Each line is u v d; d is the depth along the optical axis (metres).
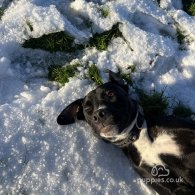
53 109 0.53
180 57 0.56
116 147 0.52
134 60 0.55
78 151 0.51
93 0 0.57
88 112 0.50
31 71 0.55
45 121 0.52
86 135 0.52
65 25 0.55
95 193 0.50
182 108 0.54
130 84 0.54
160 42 0.55
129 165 0.52
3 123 0.52
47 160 0.50
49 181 0.50
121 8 0.56
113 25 0.55
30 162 0.50
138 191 0.50
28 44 0.55
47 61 0.56
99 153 0.51
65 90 0.54
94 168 0.50
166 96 0.54
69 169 0.50
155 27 0.57
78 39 0.55
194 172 0.49
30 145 0.51
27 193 0.49
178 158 0.49
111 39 0.55
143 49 0.55
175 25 0.56
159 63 0.55
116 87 0.50
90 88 0.54
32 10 0.55
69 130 0.52
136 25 0.56
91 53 0.55
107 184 0.50
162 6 0.57
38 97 0.54
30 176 0.50
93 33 0.56
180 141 0.49
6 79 0.54
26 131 0.51
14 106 0.52
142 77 0.55
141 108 0.53
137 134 0.50
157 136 0.50
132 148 0.51
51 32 0.55
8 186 0.49
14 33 0.55
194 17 0.57
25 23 0.55
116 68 0.55
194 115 0.54
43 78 0.55
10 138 0.51
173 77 0.55
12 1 0.56
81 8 0.56
